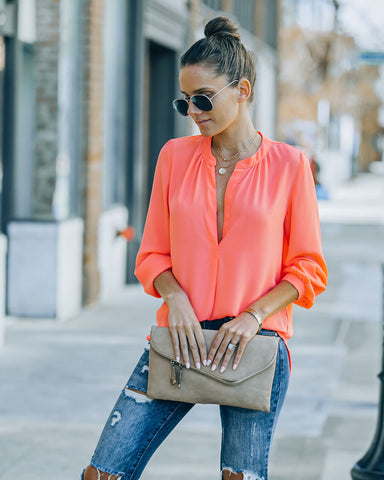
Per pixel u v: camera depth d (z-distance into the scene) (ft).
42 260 28.58
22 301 28.96
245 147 8.98
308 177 8.96
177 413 8.96
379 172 219.61
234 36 8.81
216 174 8.98
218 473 15.31
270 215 8.72
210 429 17.97
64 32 28.48
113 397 20.20
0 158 27.78
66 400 19.84
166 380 8.64
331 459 16.22
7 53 27.40
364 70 137.90
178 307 8.73
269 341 8.60
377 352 25.64
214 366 8.52
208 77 8.58
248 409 8.70
